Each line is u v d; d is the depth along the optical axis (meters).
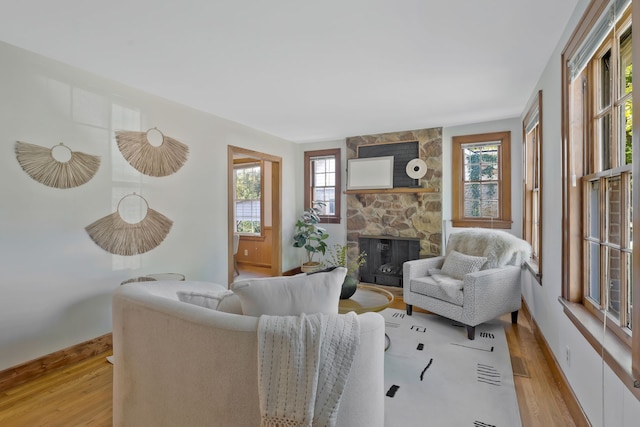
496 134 4.35
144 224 3.20
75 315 2.65
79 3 1.80
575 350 1.93
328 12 1.90
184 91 3.20
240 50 2.36
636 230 1.15
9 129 2.29
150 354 1.45
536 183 3.53
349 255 5.41
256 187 6.61
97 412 1.99
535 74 2.84
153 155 3.28
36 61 2.42
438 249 4.70
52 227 2.52
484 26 2.08
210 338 1.28
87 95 2.73
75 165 2.65
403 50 2.38
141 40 2.22
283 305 1.49
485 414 1.94
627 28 1.50
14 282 2.31
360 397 1.27
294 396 1.14
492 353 2.75
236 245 6.39
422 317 3.65
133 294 1.56
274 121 4.36
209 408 1.29
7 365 2.28
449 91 3.24
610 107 1.71
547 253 2.68
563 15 1.96
